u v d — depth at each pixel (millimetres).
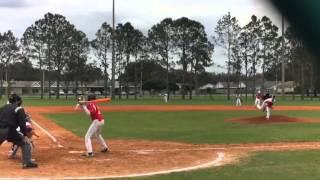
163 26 108562
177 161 15828
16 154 17250
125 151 18500
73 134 26359
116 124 33906
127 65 113938
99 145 20875
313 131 27734
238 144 21719
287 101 82562
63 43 109625
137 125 33031
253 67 103062
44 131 27828
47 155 17125
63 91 159125
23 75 141875
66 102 79250
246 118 37625
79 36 111188
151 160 16031
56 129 29500
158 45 109250
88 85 148750
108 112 49219
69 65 111000
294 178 12422
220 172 13484
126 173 13492
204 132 27719
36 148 19438
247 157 16812
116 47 112125
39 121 36031
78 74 115000
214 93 156250
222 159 16328
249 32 100500
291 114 44562
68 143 21719
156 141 23219
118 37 111438
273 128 29969
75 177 12797
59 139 23562
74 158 16406
